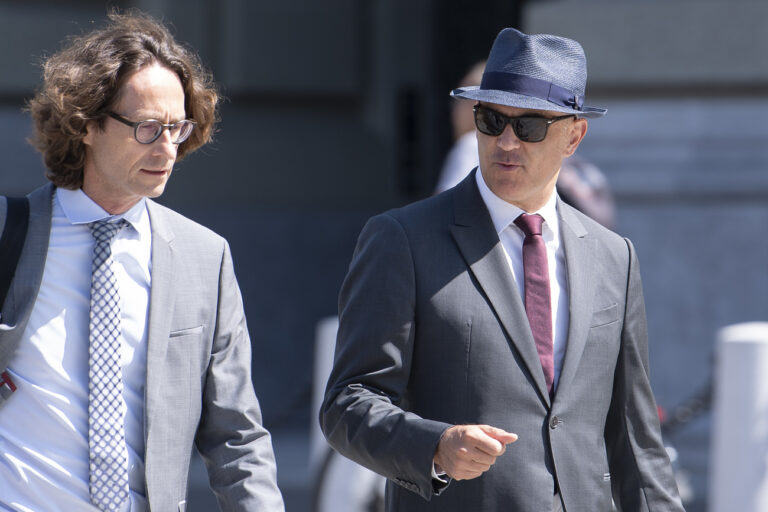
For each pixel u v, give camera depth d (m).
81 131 10.59
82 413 10.69
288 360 37.50
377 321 11.03
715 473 20.77
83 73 10.55
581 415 11.16
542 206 11.59
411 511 11.10
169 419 10.86
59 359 10.70
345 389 11.00
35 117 11.09
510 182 11.20
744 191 30.64
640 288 11.89
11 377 10.68
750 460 20.28
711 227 30.86
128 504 10.69
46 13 35.78
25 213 10.91
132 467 10.74
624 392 11.70
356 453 10.76
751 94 30.77
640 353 11.76
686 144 30.92
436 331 11.02
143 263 11.04
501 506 10.82
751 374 20.28
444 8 38.22
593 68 31.06
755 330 20.89
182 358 11.01
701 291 30.91
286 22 37.81
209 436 11.45
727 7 30.55
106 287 10.78
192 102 11.10
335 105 38.78
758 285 30.72
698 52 30.66
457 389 10.93
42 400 10.64
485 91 11.16
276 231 37.84
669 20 30.78
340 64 38.41
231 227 37.50
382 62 38.53
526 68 11.20
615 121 31.19
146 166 10.66
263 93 37.91
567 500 10.98
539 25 31.38
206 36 37.22
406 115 37.81
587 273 11.52
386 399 10.86
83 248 10.90
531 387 10.95
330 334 23.38
